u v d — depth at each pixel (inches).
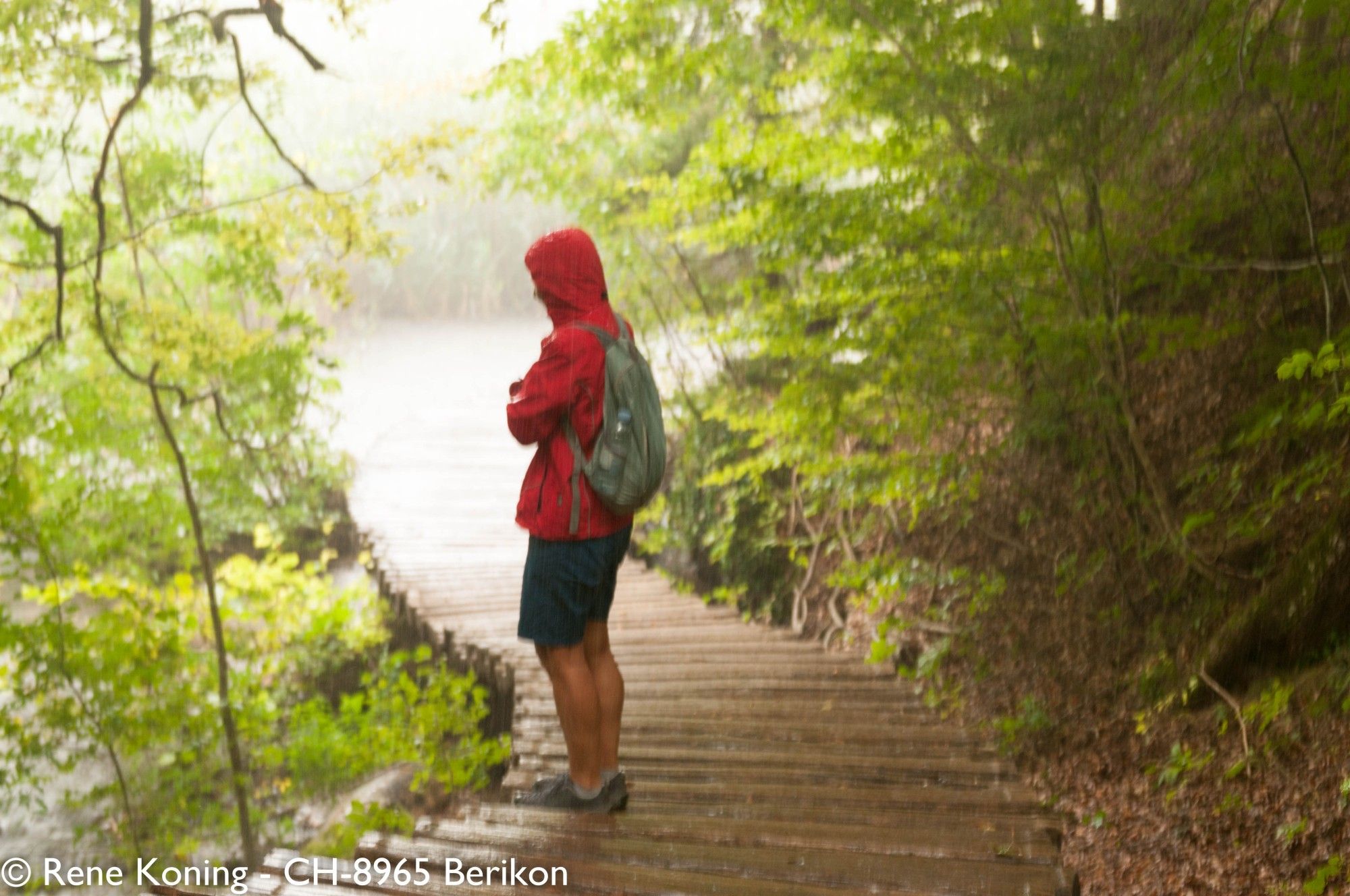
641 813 138.6
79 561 287.0
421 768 264.8
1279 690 189.2
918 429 262.7
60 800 273.3
